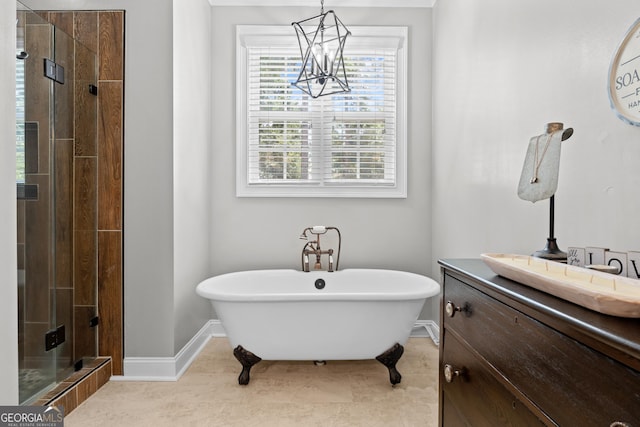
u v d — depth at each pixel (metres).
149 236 2.21
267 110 2.93
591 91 1.18
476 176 2.07
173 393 2.01
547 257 1.08
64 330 1.95
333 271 2.77
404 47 2.88
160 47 2.19
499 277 0.96
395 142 2.92
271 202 2.91
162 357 2.20
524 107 1.57
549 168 1.02
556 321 0.65
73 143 2.08
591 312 0.64
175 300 2.22
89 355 2.13
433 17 2.86
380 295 2.01
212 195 2.89
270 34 2.87
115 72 2.19
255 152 2.93
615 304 0.58
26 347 1.74
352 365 2.35
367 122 2.94
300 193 2.90
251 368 2.31
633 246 1.02
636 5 1.00
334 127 2.93
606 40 1.11
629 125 1.03
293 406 1.87
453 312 1.10
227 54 2.88
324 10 2.88
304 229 2.89
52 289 1.89
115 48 2.19
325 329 2.06
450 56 2.48
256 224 2.91
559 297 0.73
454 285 1.15
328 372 2.25
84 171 2.13
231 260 2.90
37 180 1.82
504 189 1.75
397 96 2.91
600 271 0.86
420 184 2.92
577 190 1.25
